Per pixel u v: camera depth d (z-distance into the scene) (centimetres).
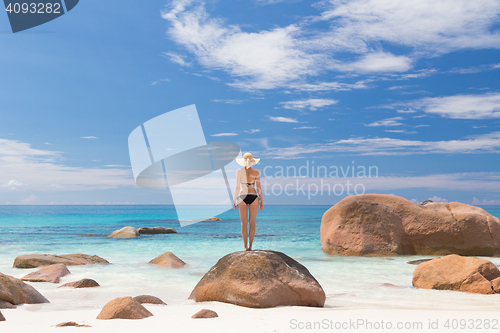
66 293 565
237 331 281
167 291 590
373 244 1138
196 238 1708
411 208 1204
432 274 643
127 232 1750
